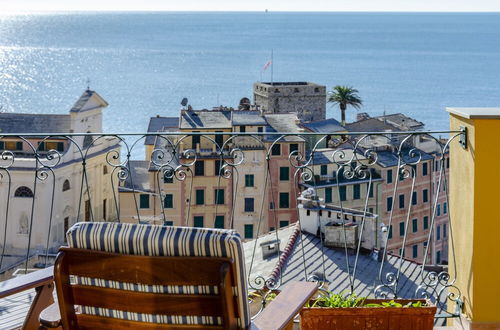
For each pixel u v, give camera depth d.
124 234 4.83
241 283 4.71
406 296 28.19
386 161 80.25
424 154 84.94
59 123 73.81
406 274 29.94
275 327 5.18
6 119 73.94
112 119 167.75
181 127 73.56
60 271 4.88
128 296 4.84
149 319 4.85
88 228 4.91
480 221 7.67
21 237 68.81
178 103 192.38
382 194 80.25
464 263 7.96
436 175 86.50
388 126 92.50
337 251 31.23
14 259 68.19
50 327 5.02
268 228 75.62
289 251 30.25
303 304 5.60
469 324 7.77
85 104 74.50
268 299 8.22
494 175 7.64
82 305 4.98
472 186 7.70
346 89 128.38
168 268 4.73
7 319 9.22
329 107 191.12
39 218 68.25
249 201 75.19
